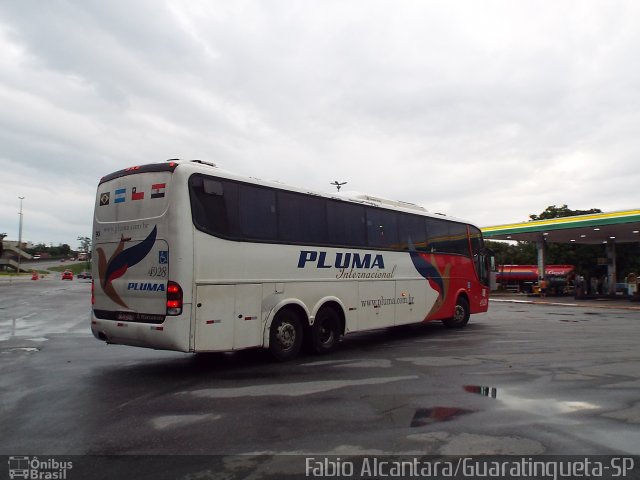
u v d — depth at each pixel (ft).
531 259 191.72
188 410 17.90
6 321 49.70
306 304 29.45
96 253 26.55
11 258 342.85
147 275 23.88
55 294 101.76
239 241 25.68
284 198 28.78
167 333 22.70
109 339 25.63
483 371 25.17
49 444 14.51
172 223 23.16
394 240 37.91
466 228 48.19
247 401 19.13
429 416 17.22
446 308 43.83
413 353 31.27
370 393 20.44
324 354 30.76
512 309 75.66
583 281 109.50
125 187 25.45
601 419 16.94
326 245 31.35
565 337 39.22
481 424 16.35
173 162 23.97
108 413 17.56
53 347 33.17
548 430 15.78
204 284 23.71
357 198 35.73
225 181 25.45
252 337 25.94
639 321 53.78
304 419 16.84
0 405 18.61
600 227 93.35
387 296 36.60
